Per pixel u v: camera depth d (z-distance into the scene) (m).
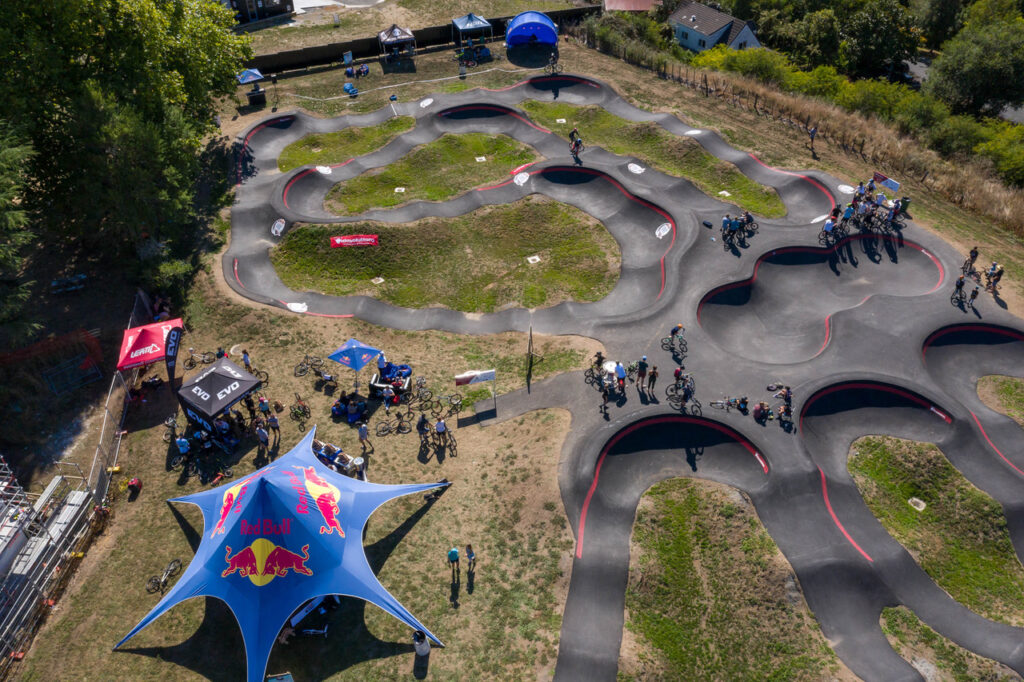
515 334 36.06
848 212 40.00
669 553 25.28
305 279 39.59
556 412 30.58
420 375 33.44
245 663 22.36
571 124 53.56
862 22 74.81
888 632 23.06
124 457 28.94
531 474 27.97
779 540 25.30
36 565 24.23
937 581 24.66
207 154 48.22
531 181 46.72
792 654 22.39
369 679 21.88
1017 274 37.25
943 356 33.31
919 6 85.50
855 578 24.16
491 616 23.55
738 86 56.47
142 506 27.17
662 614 23.66
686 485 27.64
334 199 45.53
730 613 23.58
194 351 33.88
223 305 36.47
